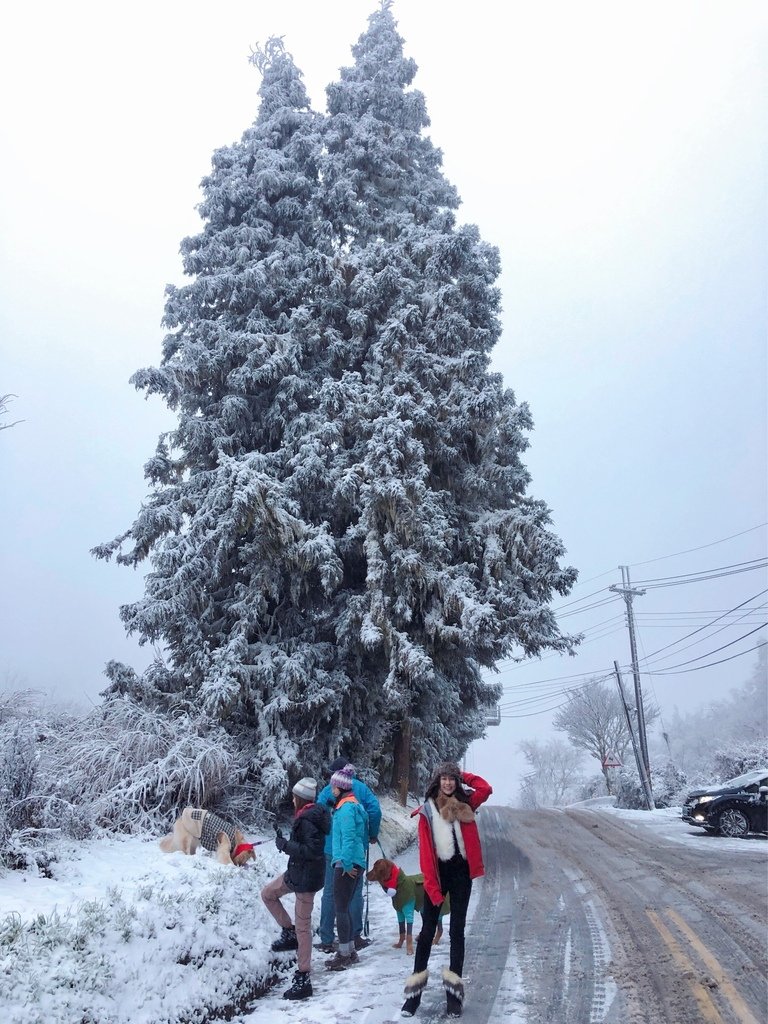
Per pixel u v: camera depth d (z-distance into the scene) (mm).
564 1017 5391
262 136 20016
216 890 6855
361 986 6414
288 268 17781
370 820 7539
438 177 21859
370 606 14570
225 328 16797
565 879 10938
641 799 35844
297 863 6516
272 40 21844
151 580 15062
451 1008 5590
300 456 15180
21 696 10797
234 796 12297
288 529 14039
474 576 15938
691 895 9312
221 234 18141
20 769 8422
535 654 15453
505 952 7172
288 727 14109
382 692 15922
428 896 5801
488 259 19359
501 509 17234
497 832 17438
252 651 14430
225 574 15312
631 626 38281
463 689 20391
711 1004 5508
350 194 19031
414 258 17750
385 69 21688
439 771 6129
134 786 10516
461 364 16422
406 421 14680
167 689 14586
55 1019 4363
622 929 7758
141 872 7602
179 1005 5305
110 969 4977
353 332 17719
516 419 17250
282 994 6402
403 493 13984
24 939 4754
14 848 7008
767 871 10859
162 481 16703
